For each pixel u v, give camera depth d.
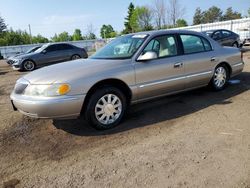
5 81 10.69
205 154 3.45
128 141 4.00
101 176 3.14
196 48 5.73
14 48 36.22
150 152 3.60
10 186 3.10
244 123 4.37
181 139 3.93
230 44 16.97
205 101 5.66
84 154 3.70
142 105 5.63
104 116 4.45
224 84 6.40
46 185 3.06
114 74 4.45
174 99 5.91
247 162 3.20
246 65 10.15
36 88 4.10
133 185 2.92
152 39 5.05
